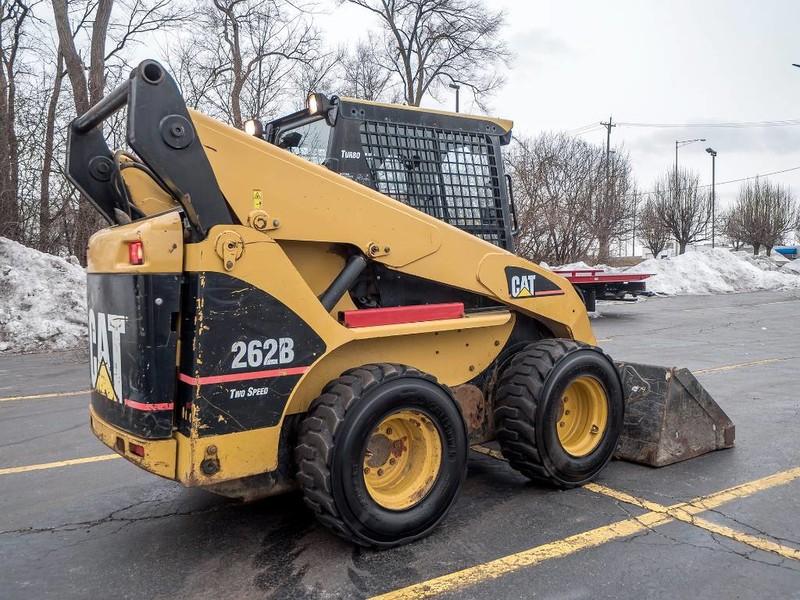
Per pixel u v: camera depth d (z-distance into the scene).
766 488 4.58
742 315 16.86
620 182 33.28
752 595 3.19
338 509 3.44
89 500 4.66
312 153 4.64
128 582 3.45
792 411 6.71
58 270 14.45
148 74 3.13
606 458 4.71
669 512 4.19
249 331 3.36
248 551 3.77
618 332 13.63
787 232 48.53
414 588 3.30
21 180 17.31
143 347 3.24
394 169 4.48
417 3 32.16
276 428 3.47
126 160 3.91
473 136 4.88
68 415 7.20
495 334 4.64
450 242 4.25
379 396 3.54
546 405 4.32
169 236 3.25
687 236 41.88
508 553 3.66
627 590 3.26
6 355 11.89
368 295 4.14
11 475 5.24
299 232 3.64
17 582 3.48
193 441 3.24
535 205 29.33
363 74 32.22
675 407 5.10
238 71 23.95
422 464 3.87
